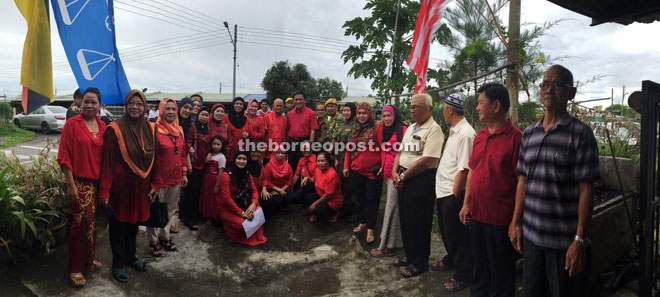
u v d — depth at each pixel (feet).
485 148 7.71
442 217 9.72
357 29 22.16
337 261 12.21
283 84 60.54
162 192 11.62
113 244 9.89
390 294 9.93
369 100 77.92
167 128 11.48
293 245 13.10
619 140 14.06
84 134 8.99
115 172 9.48
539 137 6.33
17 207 9.86
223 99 84.53
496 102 7.49
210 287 10.61
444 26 18.78
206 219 14.52
